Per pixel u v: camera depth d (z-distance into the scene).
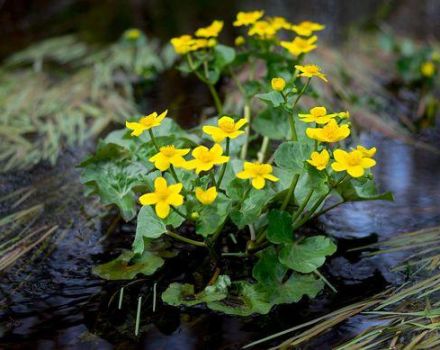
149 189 1.05
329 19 2.00
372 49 1.72
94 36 1.88
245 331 0.96
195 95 1.49
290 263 0.98
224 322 0.97
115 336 0.95
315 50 1.65
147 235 0.98
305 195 1.02
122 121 1.40
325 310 0.98
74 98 1.48
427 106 1.44
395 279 1.02
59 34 1.92
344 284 1.02
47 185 1.22
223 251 1.06
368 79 1.54
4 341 0.94
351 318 0.96
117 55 1.69
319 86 1.47
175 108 1.44
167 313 0.98
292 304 0.99
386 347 0.91
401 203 1.16
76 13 2.10
